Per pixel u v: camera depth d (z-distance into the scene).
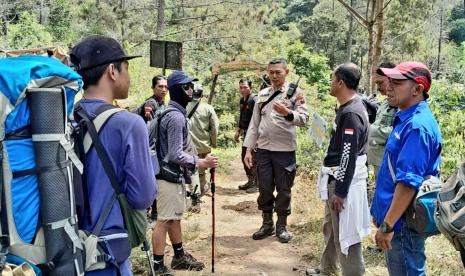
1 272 1.82
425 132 2.67
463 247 2.32
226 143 13.33
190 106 6.94
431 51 39.31
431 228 2.71
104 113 2.12
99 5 21.25
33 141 1.88
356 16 7.73
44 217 1.89
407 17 34.09
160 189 4.20
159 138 4.13
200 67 19.94
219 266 4.79
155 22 23.61
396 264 2.85
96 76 2.19
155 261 4.33
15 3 23.41
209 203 7.24
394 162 2.81
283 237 5.46
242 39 20.78
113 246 2.07
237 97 15.21
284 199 5.43
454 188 2.33
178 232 4.57
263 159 5.45
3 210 1.86
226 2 21.41
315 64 19.61
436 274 4.40
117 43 2.26
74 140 2.08
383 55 31.67
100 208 2.07
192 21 21.70
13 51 3.72
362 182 3.77
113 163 2.10
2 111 1.84
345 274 3.88
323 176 4.00
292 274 4.65
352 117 3.68
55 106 1.90
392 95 2.82
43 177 1.88
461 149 6.68
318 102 14.54
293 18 60.19
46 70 1.91
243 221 6.39
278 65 5.27
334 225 3.92
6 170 1.86
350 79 3.73
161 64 8.04
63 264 1.91
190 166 4.12
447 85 8.98
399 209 2.69
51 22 26.20
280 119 5.29
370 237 5.35
